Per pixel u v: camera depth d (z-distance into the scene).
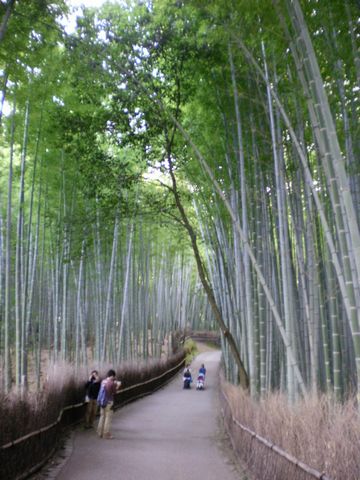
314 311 5.91
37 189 12.27
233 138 8.12
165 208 10.92
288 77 6.41
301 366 6.81
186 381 18.83
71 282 17.84
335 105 6.12
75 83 8.53
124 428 9.25
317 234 6.74
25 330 9.74
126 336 16.91
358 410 3.60
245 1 5.24
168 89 8.81
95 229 11.12
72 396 8.98
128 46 8.09
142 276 18.77
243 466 5.82
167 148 9.40
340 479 3.08
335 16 5.36
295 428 4.02
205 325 40.78
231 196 8.64
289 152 7.17
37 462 5.64
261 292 7.84
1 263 13.45
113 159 10.05
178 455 6.74
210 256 15.00
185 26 7.70
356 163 5.40
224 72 7.92
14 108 8.24
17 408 5.08
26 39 6.84
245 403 6.46
